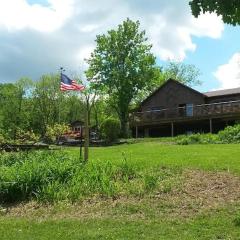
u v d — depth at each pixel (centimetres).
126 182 1320
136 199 1195
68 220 1065
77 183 1291
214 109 4759
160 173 1427
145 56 5769
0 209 1201
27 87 7862
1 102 7912
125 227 983
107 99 6038
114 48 5716
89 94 6481
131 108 6166
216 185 1278
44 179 1295
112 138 4378
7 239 935
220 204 1115
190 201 1148
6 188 1262
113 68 5722
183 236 903
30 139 3102
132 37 5709
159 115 5175
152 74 5812
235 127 3250
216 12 748
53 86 7756
